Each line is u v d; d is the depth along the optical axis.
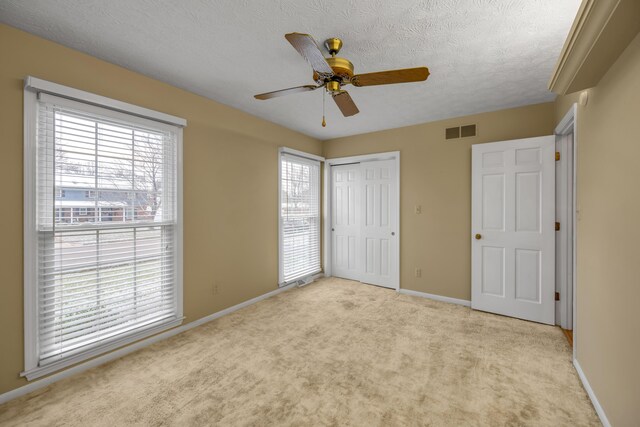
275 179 3.89
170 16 1.70
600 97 1.67
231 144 3.27
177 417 1.66
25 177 1.84
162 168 2.62
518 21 1.72
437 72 2.38
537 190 2.98
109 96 2.24
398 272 3.98
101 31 1.85
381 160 4.29
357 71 2.34
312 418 1.64
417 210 3.84
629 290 1.35
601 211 1.68
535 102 3.05
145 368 2.15
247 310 3.34
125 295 2.36
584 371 1.95
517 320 3.03
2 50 1.76
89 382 1.98
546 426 1.58
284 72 2.41
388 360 2.25
